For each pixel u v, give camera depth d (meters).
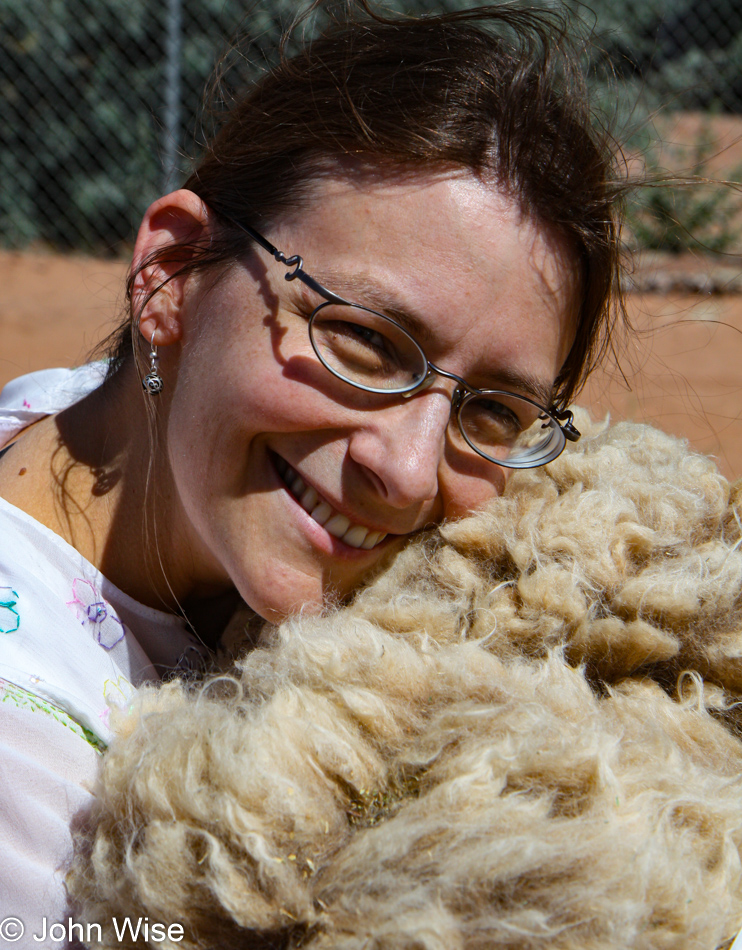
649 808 0.97
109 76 8.78
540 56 1.33
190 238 1.37
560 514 1.29
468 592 1.27
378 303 1.18
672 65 7.64
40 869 1.05
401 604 1.24
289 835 0.94
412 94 1.24
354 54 1.29
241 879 0.93
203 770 0.99
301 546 1.25
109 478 1.49
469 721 1.00
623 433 1.53
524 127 1.23
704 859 0.98
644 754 1.05
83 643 1.28
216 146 1.42
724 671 1.23
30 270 8.33
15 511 1.36
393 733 1.03
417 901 0.87
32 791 1.06
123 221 9.09
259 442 1.24
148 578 1.50
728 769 1.12
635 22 7.14
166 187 2.68
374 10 1.50
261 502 1.26
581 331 1.44
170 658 1.50
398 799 0.99
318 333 1.20
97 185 8.98
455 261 1.19
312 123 1.24
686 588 1.21
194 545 1.47
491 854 0.88
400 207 1.19
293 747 0.99
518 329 1.24
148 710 1.15
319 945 0.90
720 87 7.89
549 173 1.25
